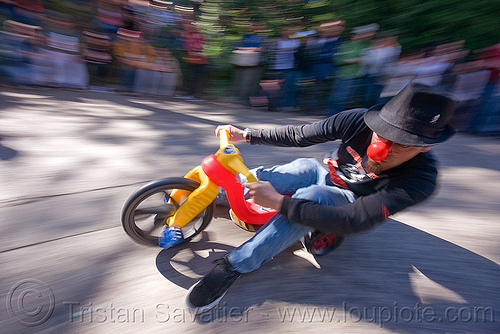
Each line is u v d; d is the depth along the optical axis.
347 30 5.98
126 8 5.80
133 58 5.81
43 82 5.39
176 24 6.21
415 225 2.67
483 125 4.98
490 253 2.40
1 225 2.23
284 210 1.55
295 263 2.18
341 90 5.47
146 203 2.31
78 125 4.03
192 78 6.33
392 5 5.63
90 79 5.90
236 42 6.16
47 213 2.40
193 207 1.97
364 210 1.48
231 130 2.23
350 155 1.81
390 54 5.11
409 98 1.38
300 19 6.38
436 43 5.58
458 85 4.96
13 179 2.75
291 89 5.80
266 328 1.73
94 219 2.39
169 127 4.35
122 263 2.04
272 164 3.55
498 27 5.22
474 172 3.68
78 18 5.51
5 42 4.96
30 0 5.06
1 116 3.96
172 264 2.07
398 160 1.49
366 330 1.76
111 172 3.04
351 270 2.16
